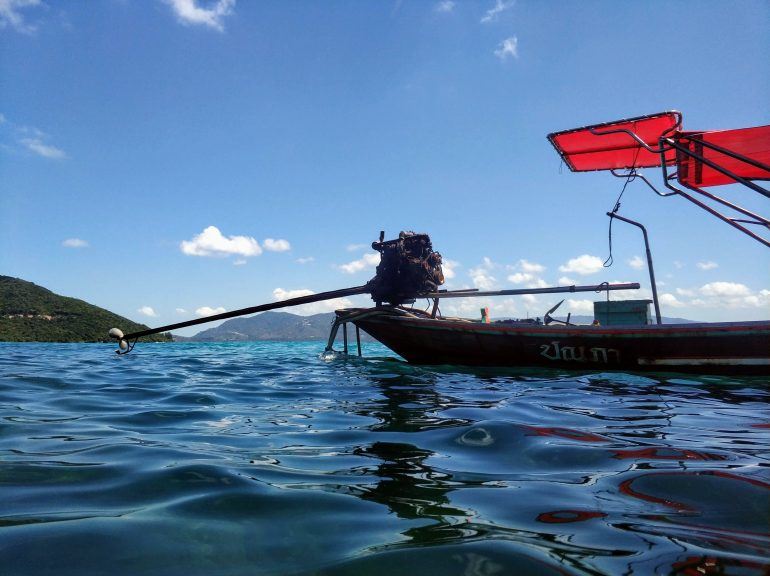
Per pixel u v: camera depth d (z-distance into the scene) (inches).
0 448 136.6
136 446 140.4
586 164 428.1
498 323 415.8
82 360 575.8
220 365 482.9
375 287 447.8
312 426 173.2
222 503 91.5
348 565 65.4
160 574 63.2
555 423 173.3
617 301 405.4
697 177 370.6
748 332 304.5
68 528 78.5
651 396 246.8
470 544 71.7
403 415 194.2
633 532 75.5
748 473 107.6
